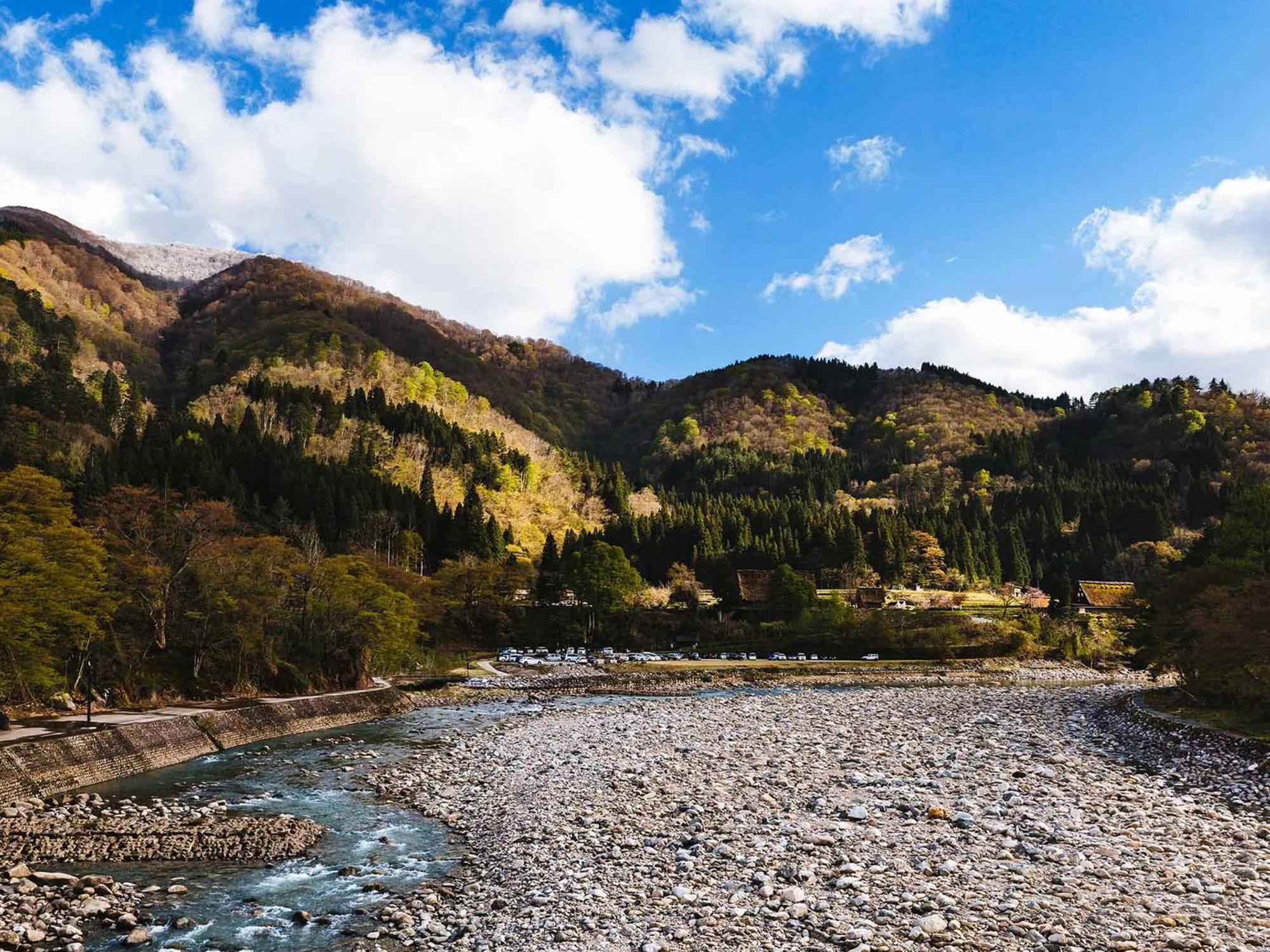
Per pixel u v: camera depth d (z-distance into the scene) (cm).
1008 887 1934
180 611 5994
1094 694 7400
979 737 4375
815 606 12712
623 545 16900
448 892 2103
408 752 4319
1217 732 4288
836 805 2777
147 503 6556
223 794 3312
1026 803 2802
